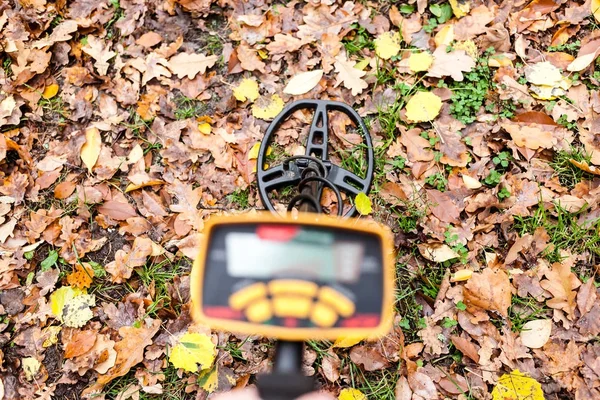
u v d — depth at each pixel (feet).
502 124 4.52
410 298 4.14
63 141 4.53
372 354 3.99
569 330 4.02
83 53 4.78
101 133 4.57
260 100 4.64
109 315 4.10
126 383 3.98
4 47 4.68
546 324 4.03
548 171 4.41
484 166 4.44
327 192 4.32
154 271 4.20
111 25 4.86
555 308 4.07
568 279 4.09
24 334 4.05
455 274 4.14
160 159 4.52
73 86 4.68
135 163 4.48
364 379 3.97
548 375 3.93
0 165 4.44
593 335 4.00
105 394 3.95
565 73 4.68
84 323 4.07
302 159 3.99
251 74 4.75
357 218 4.29
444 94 4.63
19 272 4.18
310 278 2.34
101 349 3.99
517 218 4.26
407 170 4.44
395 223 4.30
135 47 4.80
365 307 2.33
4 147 4.42
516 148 4.44
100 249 4.28
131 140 4.56
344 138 4.49
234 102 4.63
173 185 4.42
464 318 4.06
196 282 2.35
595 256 4.20
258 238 2.38
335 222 2.41
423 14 4.87
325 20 4.87
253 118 4.60
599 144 4.45
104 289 4.18
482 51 4.75
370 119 4.58
